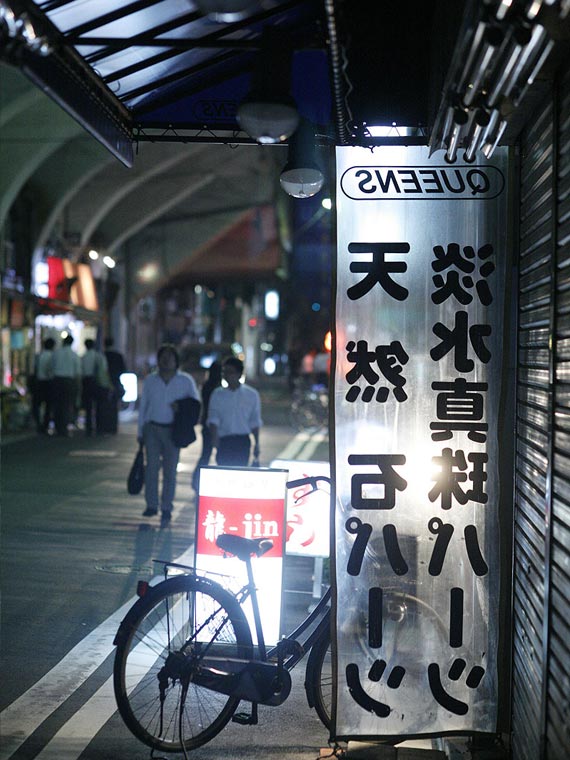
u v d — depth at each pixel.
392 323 4.90
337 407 4.90
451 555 4.88
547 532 4.04
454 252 4.90
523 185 4.82
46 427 22.91
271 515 6.36
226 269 45.97
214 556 6.39
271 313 62.06
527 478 4.61
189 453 20.09
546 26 3.13
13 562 9.44
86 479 15.52
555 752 3.82
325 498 7.66
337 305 4.91
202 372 38.94
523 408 4.76
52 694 5.86
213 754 5.08
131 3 5.06
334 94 4.33
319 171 5.95
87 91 4.91
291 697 6.02
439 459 4.89
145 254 41.84
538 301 4.43
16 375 26.50
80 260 33.91
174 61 5.82
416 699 4.89
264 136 4.29
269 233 44.19
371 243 4.91
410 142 4.91
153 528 11.43
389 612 4.89
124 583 8.69
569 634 3.65
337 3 3.49
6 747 5.02
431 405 4.89
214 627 5.10
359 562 4.89
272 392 50.66
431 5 5.14
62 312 29.06
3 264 25.62
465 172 4.89
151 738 4.97
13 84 19.36
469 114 3.93
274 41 4.27
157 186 35.38
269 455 19.59
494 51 3.29
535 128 4.52
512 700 4.88
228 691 4.98
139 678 5.49
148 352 49.72
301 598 8.27
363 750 5.03
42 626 7.30
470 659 4.89
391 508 4.89
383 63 5.21
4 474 15.80
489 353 4.88
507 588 4.87
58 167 27.95
